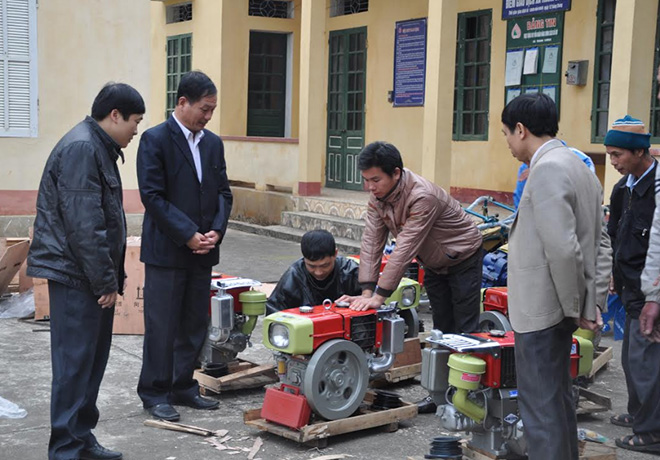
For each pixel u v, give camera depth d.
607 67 10.30
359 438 4.46
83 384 3.89
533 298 3.25
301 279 4.82
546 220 3.14
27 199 10.20
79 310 3.85
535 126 3.32
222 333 4.95
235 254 10.88
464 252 4.73
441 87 10.33
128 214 10.68
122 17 10.51
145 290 4.82
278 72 15.82
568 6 10.67
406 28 13.13
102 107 3.91
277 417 4.37
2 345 6.36
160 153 4.70
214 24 15.09
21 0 9.97
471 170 12.33
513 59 11.51
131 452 4.24
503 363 3.70
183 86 4.73
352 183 14.47
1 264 7.23
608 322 6.44
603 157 9.98
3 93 9.99
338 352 4.34
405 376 5.36
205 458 4.16
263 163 13.76
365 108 14.16
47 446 4.31
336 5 14.92
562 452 3.25
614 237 4.70
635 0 8.15
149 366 4.80
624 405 5.11
